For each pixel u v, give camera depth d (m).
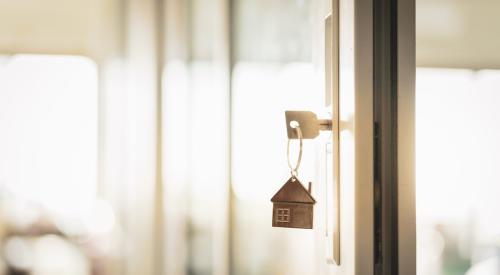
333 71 0.91
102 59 1.58
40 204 1.64
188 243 1.59
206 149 1.58
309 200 0.92
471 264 1.68
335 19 0.92
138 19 1.57
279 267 1.58
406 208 0.77
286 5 1.58
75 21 1.58
